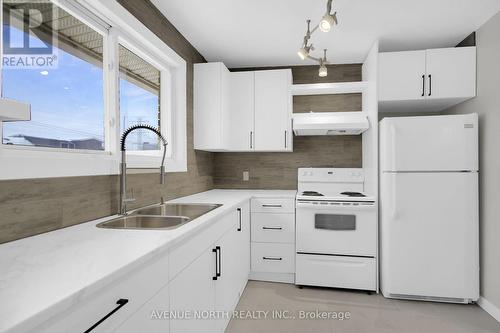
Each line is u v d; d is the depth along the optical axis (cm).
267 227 288
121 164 167
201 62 310
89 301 72
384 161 250
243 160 352
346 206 263
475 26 244
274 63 332
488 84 233
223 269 190
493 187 224
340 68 332
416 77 263
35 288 67
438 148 237
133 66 216
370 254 262
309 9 216
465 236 233
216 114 286
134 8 188
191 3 209
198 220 148
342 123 282
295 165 342
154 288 102
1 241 106
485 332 199
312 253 273
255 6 212
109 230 128
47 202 125
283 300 249
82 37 164
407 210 242
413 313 225
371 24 239
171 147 255
